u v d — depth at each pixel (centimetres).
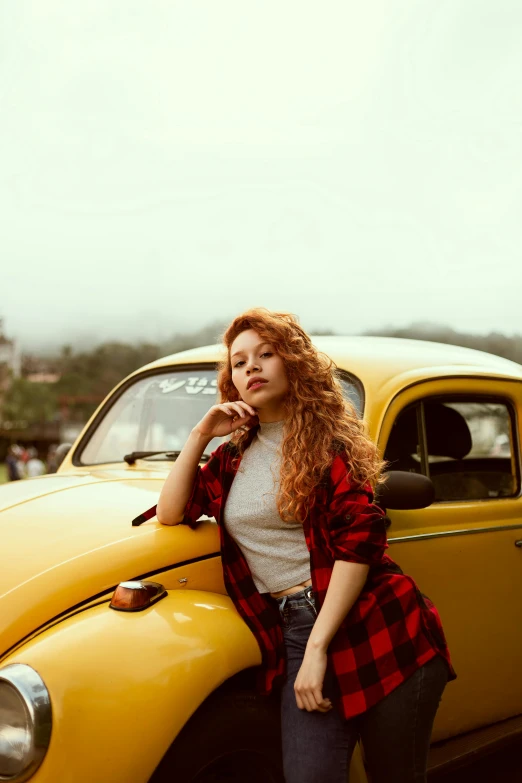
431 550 281
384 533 196
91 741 178
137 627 196
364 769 235
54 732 176
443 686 201
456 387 308
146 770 182
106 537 227
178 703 187
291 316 216
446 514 290
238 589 212
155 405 346
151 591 206
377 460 207
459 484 314
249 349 211
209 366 343
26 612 201
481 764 364
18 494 277
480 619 297
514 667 311
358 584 193
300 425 203
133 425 348
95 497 266
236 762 210
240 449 221
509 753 376
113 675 185
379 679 192
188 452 227
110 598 211
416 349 336
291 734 194
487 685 300
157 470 314
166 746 184
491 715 305
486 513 304
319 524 201
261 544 209
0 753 176
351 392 286
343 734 193
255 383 209
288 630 206
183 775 194
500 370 340
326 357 216
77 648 188
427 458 298
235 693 209
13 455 2347
